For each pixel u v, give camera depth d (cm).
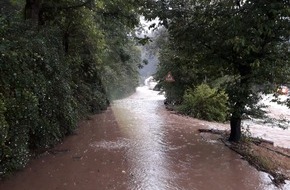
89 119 1183
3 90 499
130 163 628
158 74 1950
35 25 734
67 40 1131
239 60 775
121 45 1994
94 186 500
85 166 598
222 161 669
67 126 836
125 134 913
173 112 1521
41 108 639
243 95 770
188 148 772
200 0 788
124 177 545
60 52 812
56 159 636
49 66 655
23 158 552
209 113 1387
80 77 1312
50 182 511
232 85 779
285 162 760
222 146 802
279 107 2238
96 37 1243
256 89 776
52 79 688
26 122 550
